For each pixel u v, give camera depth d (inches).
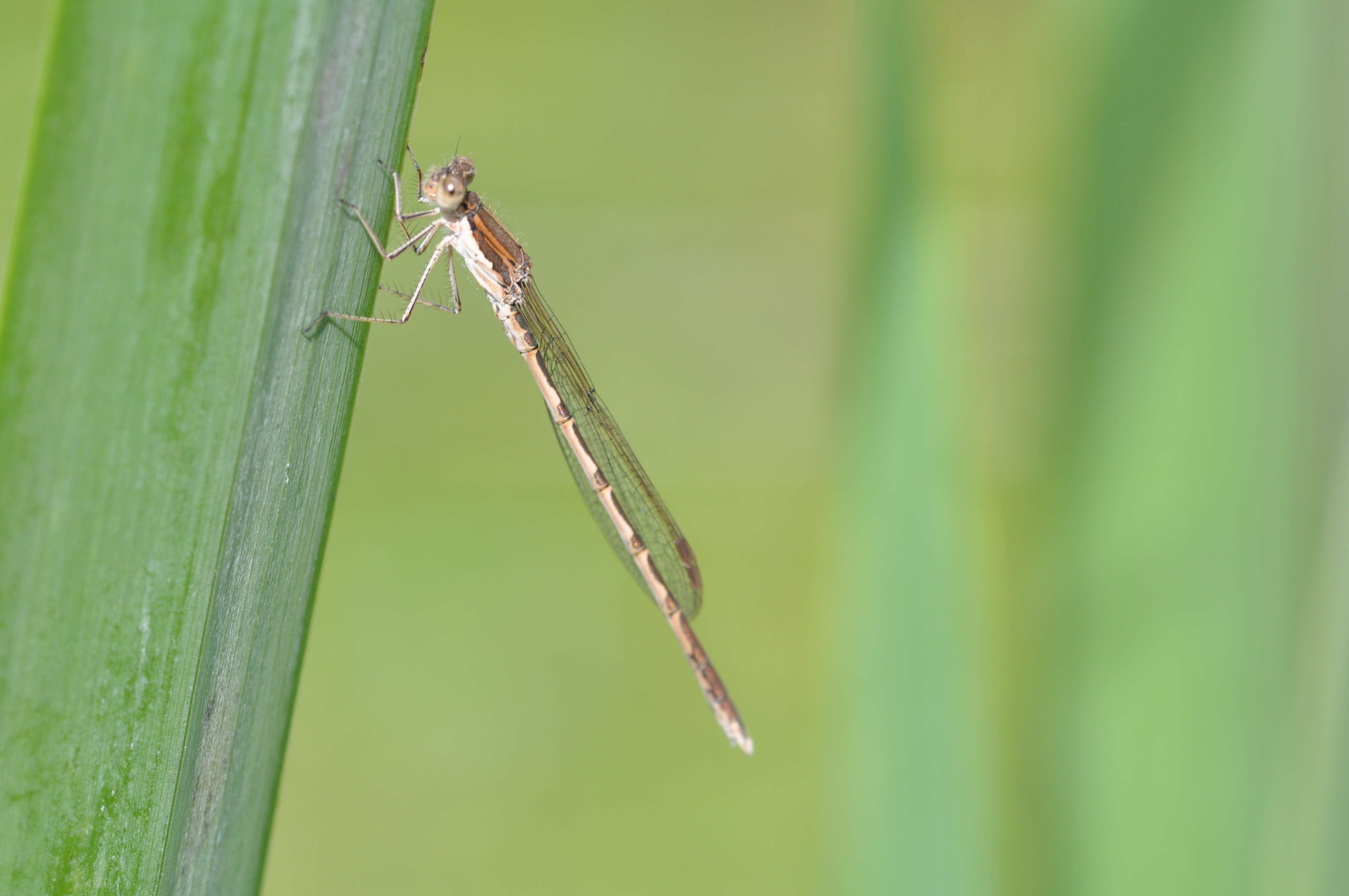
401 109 12.9
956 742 17.4
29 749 11.5
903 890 17.4
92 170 10.6
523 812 19.1
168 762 12.4
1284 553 17.4
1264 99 17.4
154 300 11.1
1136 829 17.4
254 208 11.3
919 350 17.4
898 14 17.4
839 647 17.5
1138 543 17.4
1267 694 17.4
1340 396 17.3
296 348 12.5
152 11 10.5
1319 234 17.4
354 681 19.3
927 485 17.4
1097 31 17.5
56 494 11.1
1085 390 17.5
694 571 18.3
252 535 12.7
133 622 11.8
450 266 18.0
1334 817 17.3
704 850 19.1
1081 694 17.5
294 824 19.1
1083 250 17.5
